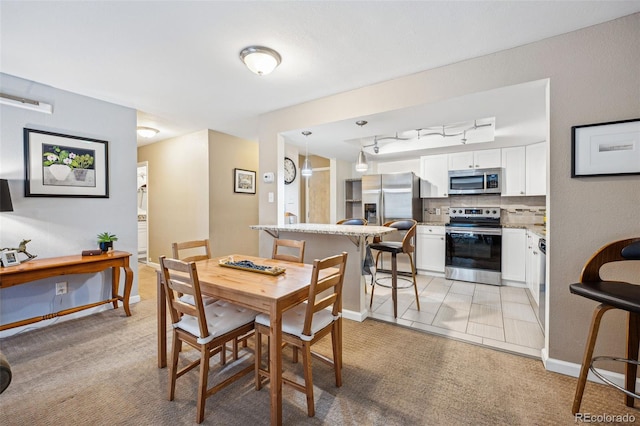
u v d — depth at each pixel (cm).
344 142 420
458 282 425
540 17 178
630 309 132
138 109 345
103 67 240
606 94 182
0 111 251
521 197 452
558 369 197
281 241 259
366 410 164
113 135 324
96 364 210
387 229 286
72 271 259
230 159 473
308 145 445
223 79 263
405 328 269
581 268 190
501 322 281
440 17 179
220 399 173
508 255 405
